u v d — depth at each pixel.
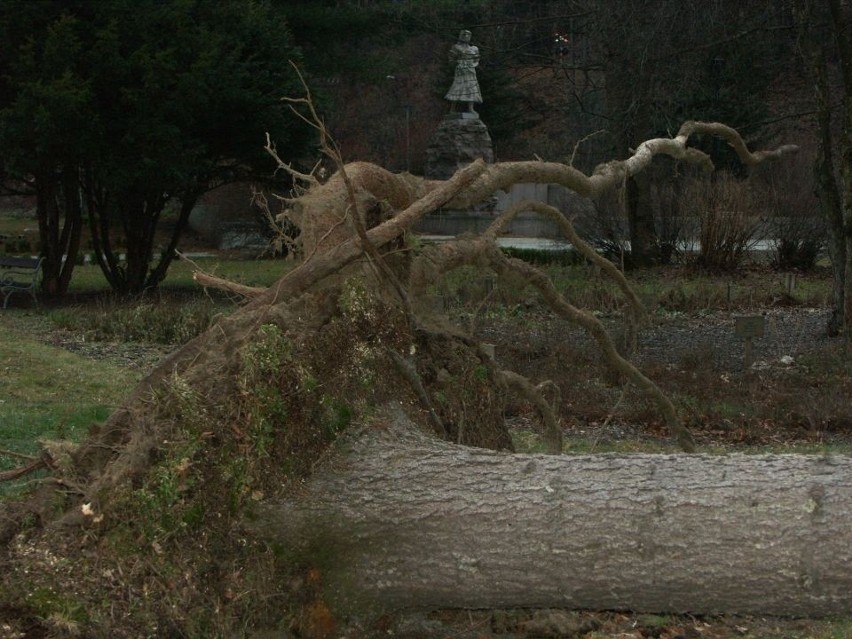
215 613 3.55
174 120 18.58
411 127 39.78
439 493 3.71
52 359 11.63
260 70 19.67
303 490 3.73
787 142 26.09
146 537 3.55
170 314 14.67
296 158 21.42
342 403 3.95
